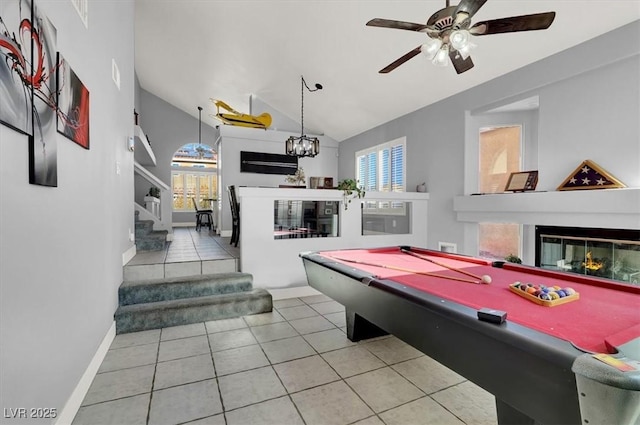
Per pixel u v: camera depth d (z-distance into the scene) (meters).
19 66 1.16
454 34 2.03
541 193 3.44
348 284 2.20
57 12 1.60
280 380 2.07
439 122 4.97
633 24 2.80
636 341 1.03
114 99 3.02
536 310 1.39
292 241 4.02
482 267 2.39
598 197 2.96
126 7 3.81
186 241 5.64
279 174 7.04
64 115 1.62
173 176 9.88
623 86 2.92
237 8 4.21
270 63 5.39
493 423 1.66
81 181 1.93
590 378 0.83
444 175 4.88
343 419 1.69
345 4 3.67
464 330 1.30
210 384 2.03
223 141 6.60
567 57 3.30
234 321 3.14
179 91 7.65
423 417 1.71
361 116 6.30
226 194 6.59
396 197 4.79
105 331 2.45
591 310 1.39
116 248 2.98
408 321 1.63
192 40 5.30
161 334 2.81
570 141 3.34
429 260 2.70
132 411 1.76
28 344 1.24
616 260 3.05
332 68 5.02
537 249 3.65
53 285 1.48
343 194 4.32
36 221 1.32
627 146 2.90
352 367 2.24
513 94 3.88
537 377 1.03
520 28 2.04
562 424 0.98
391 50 4.16
